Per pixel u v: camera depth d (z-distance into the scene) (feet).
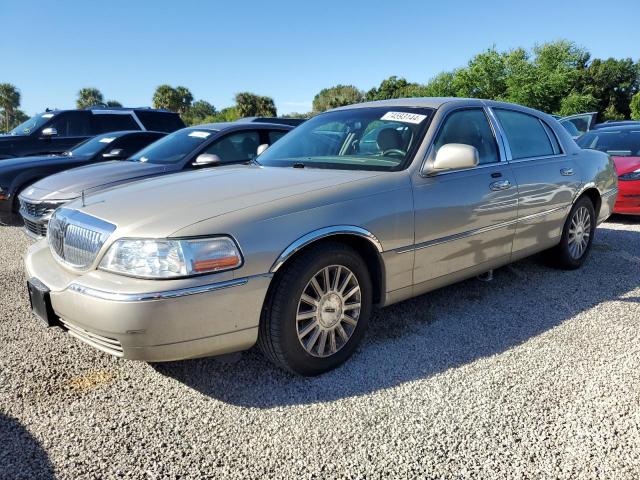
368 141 12.27
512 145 13.79
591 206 16.42
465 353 10.68
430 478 7.07
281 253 8.79
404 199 10.57
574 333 11.52
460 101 13.16
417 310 13.01
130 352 8.12
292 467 7.32
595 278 15.42
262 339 9.27
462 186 11.72
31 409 8.76
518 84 127.44
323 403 8.91
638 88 179.83
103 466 7.36
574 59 128.88
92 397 9.15
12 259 18.54
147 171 19.65
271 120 41.88
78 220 9.40
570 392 9.09
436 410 8.64
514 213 13.12
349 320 10.12
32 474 7.17
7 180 24.32
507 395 9.04
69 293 8.52
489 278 14.42
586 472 7.13
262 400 9.04
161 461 7.46
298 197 9.45
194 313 8.14
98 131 38.37
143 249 8.19
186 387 9.48
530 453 7.54
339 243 9.73
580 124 49.78
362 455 7.55
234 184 10.34
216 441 7.91
